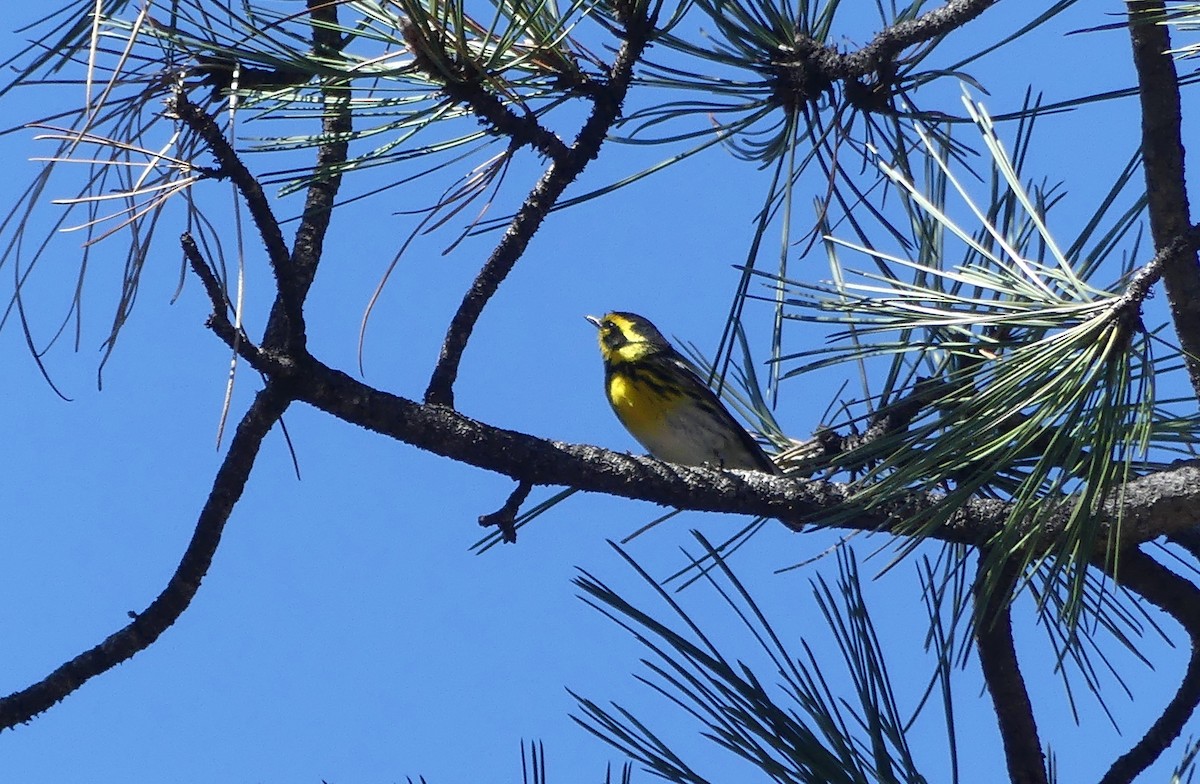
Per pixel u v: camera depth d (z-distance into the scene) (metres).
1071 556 5.25
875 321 5.26
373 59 5.49
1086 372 4.98
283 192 5.59
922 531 5.24
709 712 4.73
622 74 5.86
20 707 5.68
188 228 5.34
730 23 6.07
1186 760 5.30
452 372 6.21
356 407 5.86
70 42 4.41
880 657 4.98
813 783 4.64
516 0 5.45
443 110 5.65
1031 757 6.11
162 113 5.08
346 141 5.77
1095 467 4.98
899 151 6.43
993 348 6.11
